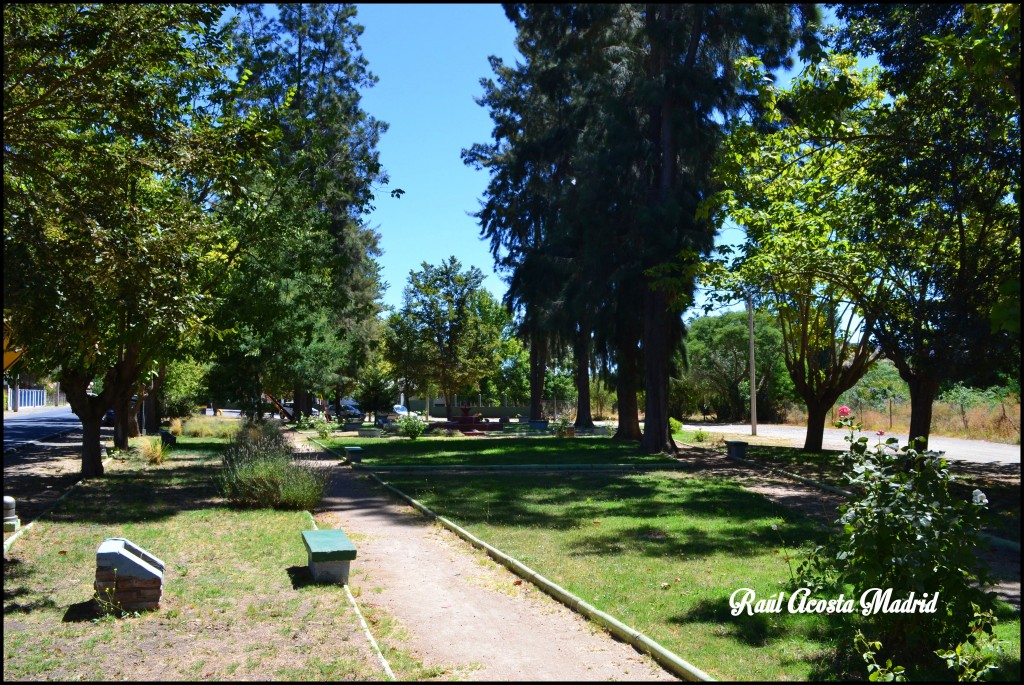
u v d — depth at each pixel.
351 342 40.81
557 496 14.39
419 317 41.47
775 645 5.92
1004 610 6.95
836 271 17.89
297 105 28.19
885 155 14.11
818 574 7.35
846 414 6.06
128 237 8.54
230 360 29.03
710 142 23.06
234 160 10.24
